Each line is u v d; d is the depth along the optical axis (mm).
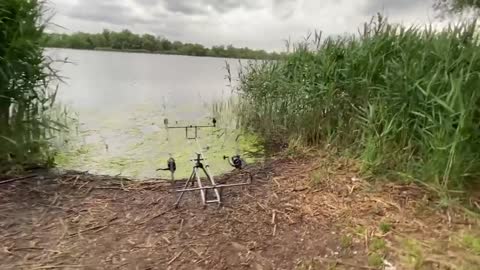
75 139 5020
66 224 2391
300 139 4605
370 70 3832
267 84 5617
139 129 5867
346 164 3602
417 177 3051
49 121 3973
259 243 2236
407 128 3322
